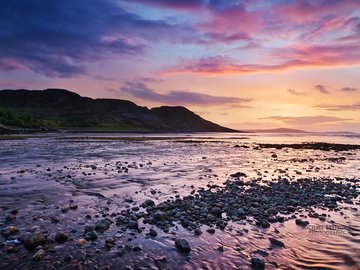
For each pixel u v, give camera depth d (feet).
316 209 13.88
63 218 11.56
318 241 9.78
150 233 10.06
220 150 56.44
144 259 8.18
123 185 18.51
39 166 26.76
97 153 42.86
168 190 17.31
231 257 8.45
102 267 7.65
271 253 8.79
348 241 9.79
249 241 9.68
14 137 97.60
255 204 14.17
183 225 11.10
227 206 13.79
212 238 9.89
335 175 25.54
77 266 7.57
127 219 11.48
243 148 64.59
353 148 65.98
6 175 21.35
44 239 9.05
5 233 9.57
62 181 19.35
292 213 13.12
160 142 85.20
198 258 8.35
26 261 7.84
